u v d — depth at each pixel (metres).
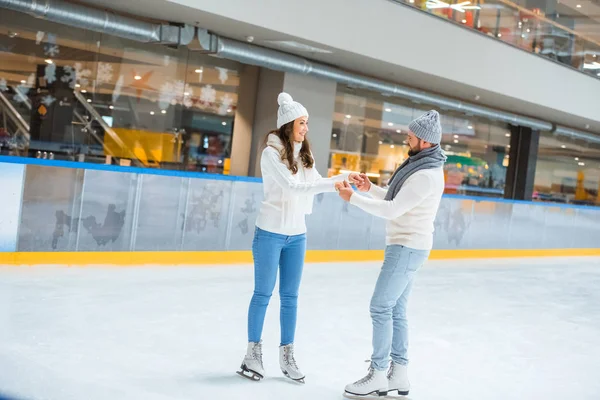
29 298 4.90
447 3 10.19
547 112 13.34
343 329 4.83
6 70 8.05
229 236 7.66
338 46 8.86
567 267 10.56
